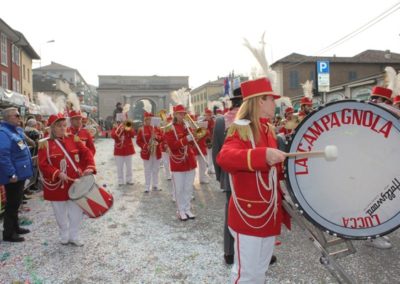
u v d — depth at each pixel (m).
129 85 59.84
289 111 6.96
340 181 2.09
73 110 5.88
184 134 5.37
